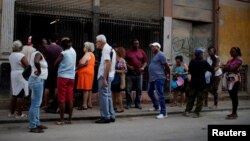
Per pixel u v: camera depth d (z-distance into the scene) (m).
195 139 9.72
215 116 13.01
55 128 10.65
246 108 15.03
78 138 9.64
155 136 9.96
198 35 17.45
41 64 10.14
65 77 10.92
